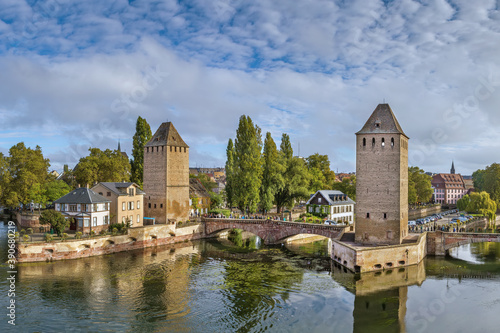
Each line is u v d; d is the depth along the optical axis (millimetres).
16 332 38188
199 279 56375
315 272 60188
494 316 43562
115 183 87000
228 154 107500
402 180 67812
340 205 104438
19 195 103562
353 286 53219
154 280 55656
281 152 120938
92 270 60312
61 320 41219
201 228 92812
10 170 106688
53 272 58500
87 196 76500
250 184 98375
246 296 49219
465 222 106312
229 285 53594
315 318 42594
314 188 126562
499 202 151125
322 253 75125
